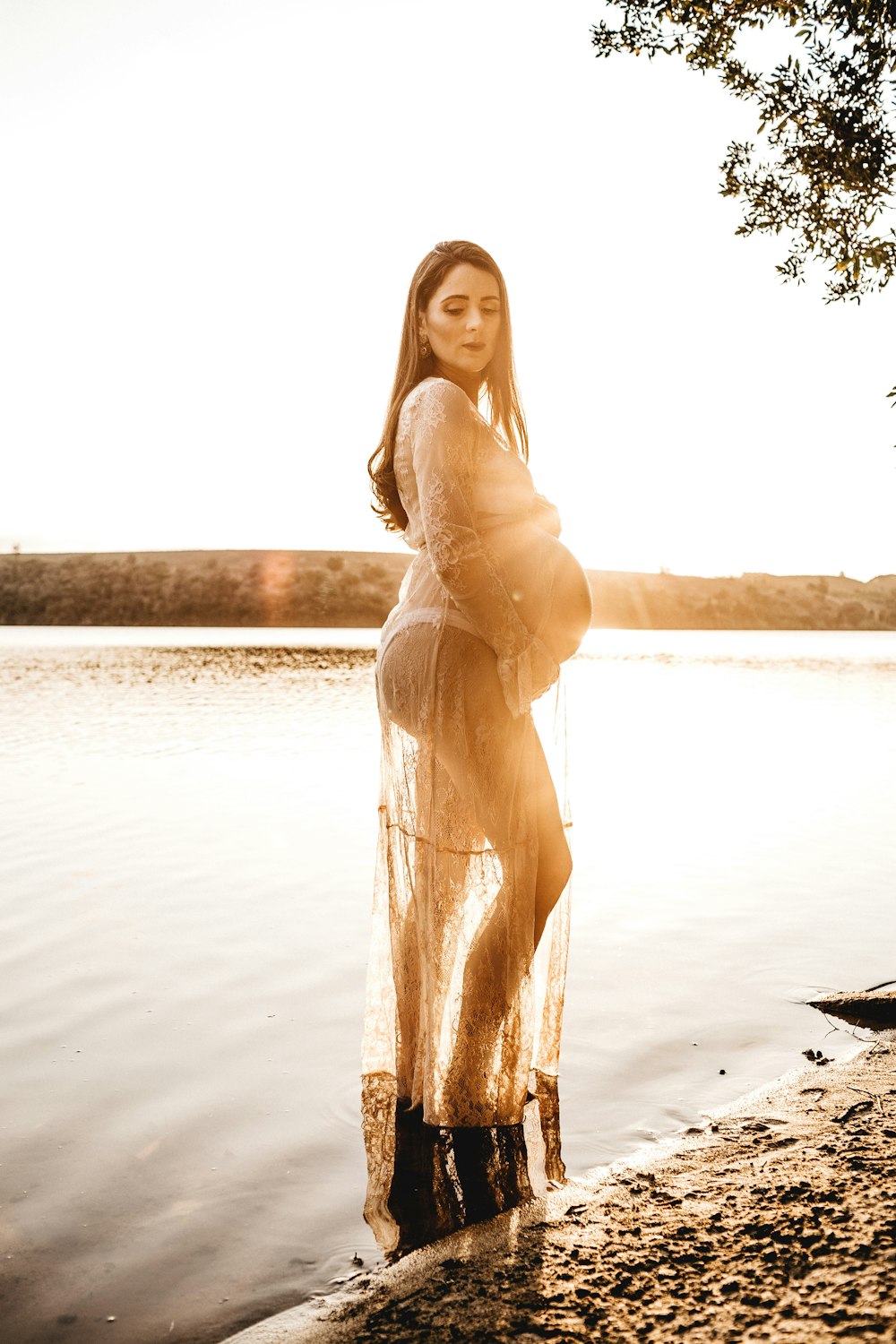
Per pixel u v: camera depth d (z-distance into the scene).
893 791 8.41
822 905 4.95
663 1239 1.97
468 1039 2.60
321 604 93.00
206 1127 2.66
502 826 2.59
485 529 2.63
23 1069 3.04
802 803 7.90
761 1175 2.22
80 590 94.94
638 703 17.39
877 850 6.20
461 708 2.58
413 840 2.73
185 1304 1.90
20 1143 2.57
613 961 4.10
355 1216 2.21
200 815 7.29
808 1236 1.94
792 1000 3.60
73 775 9.12
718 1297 1.76
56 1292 1.94
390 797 2.82
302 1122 2.68
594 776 9.29
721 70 4.12
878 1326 1.63
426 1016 2.65
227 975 3.93
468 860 2.62
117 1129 2.65
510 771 2.61
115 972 3.96
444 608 2.62
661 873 5.64
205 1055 3.15
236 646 43.81
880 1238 1.90
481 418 2.63
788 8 3.95
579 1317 1.73
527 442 2.96
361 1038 3.29
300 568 98.25
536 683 2.58
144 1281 1.97
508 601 2.50
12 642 48.22
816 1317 1.68
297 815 7.30
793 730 13.09
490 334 2.75
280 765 9.74
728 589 102.06
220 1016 3.49
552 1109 2.71
